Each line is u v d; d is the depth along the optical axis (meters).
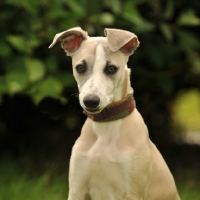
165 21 12.73
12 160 13.74
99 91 7.51
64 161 14.33
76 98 10.89
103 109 8.00
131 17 11.55
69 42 8.30
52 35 11.54
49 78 11.20
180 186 12.88
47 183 12.02
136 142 7.95
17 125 14.50
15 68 11.44
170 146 16.16
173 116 16.69
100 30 11.84
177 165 15.19
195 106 21.58
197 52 13.49
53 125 14.73
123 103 8.02
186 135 18.08
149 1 12.96
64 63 12.60
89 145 8.07
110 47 7.71
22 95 13.14
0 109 13.82
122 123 8.02
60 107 12.20
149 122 15.34
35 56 12.01
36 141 14.88
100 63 7.77
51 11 11.30
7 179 12.03
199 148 16.45
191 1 13.27
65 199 11.59
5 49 11.61
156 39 12.54
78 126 15.03
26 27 11.65
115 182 7.93
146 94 14.34
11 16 11.67
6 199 11.22
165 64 12.95
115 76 7.84
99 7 11.94
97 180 8.02
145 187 8.01
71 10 11.66
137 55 12.55
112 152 7.91
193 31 13.93
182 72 13.37
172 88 13.44
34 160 14.16
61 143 15.05
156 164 8.26
